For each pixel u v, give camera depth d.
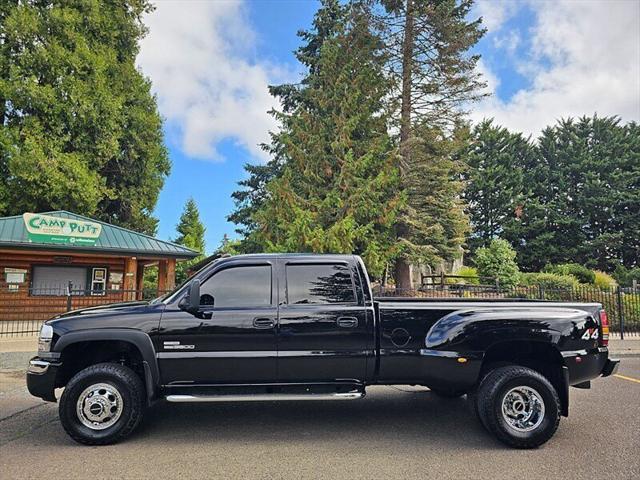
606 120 47.47
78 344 5.27
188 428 5.60
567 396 5.15
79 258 18.44
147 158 29.77
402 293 16.92
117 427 4.99
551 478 4.10
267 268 5.41
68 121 24.19
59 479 4.07
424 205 23.39
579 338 5.23
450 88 22.36
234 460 4.54
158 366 5.05
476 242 43.25
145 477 4.12
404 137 22.52
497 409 4.94
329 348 5.18
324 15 29.11
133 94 28.81
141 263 22.47
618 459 4.57
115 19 28.23
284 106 30.45
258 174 30.97
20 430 5.54
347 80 21.12
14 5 24.50
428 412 6.32
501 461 4.52
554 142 47.22
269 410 6.42
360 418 6.04
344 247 17.75
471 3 22.72
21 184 22.95
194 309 5.17
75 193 23.42
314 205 19.42
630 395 7.29
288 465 4.41
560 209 43.50
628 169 44.56
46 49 24.06
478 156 46.25
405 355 5.22
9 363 9.70
